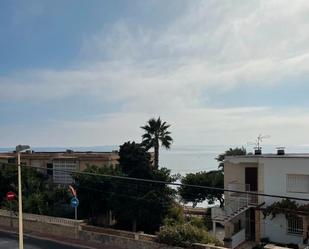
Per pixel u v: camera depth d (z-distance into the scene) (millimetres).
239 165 34688
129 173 33812
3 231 33719
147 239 28047
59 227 32156
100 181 32906
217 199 45750
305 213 29516
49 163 47125
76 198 32281
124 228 33625
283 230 30938
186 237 27078
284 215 30750
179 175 46875
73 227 31344
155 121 51094
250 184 34250
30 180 39375
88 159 44531
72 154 48438
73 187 34250
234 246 30672
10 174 39594
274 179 31625
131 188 32500
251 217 33375
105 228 30297
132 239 28562
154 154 50969
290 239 30656
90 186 33344
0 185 39531
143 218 31766
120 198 31984
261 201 32094
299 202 30328
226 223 31719
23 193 38469
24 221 34562
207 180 45438
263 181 32062
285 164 31234
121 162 35250
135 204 31438
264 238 31422
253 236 33188
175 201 36969
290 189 31094
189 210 42688
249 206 32312
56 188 39125
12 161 48562
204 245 26109
